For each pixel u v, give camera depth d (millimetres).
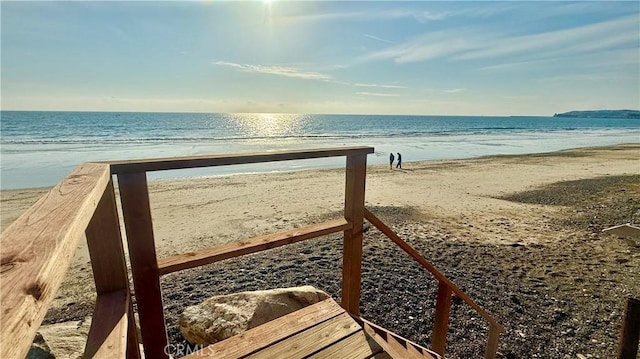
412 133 50062
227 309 3021
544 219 9328
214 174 18062
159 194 12836
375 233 8000
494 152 30250
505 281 5598
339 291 5125
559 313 4668
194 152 24969
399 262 6270
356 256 2248
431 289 5281
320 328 1828
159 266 1467
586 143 40188
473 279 5656
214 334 2844
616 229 3021
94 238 1238
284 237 1861
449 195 12750
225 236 8203
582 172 18484
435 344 2895
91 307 4797
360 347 1719
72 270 6008
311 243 7281
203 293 5055
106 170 1190
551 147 35094
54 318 4508
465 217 9617
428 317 4555
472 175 17594
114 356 957
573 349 3975
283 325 1828
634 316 2807
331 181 15812
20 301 482
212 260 1605
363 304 4809
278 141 34156
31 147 26000
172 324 4145
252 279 5531
